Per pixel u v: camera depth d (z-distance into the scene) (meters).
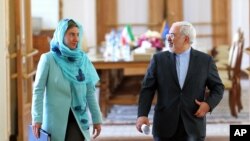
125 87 12.85
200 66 5.84
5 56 7.71
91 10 17.91
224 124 10.61
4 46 7.69
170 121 5.80
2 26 7.66
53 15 17.69
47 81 5.71
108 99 11.67
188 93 5.79
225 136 9.55
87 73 5.93
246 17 17.88
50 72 5.69
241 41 11.56
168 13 18.47
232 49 11.75
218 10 18.41
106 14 18.38
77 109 5.76
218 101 5.83
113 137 9.60
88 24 17.94
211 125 10.54
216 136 9.56
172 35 5.81
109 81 12.17
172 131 5.80
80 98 5.75
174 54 5.87
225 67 12.16
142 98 5.97
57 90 5.69
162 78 5.84
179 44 5.79
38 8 17.64
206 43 18.42
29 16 9.43
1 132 7.72
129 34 12.84
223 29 18.39
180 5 18.47
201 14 18.45
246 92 14.59
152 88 5.98
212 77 5.90
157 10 18.50
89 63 6.02
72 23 5.71
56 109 5.66
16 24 8.44
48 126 5.68
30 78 9.44
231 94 11.34
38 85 5.66
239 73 11.62
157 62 5.92
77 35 5.73
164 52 5.96
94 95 6.04
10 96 8.42
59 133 5.66
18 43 8.45
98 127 6.04
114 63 10.97
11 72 8.54
